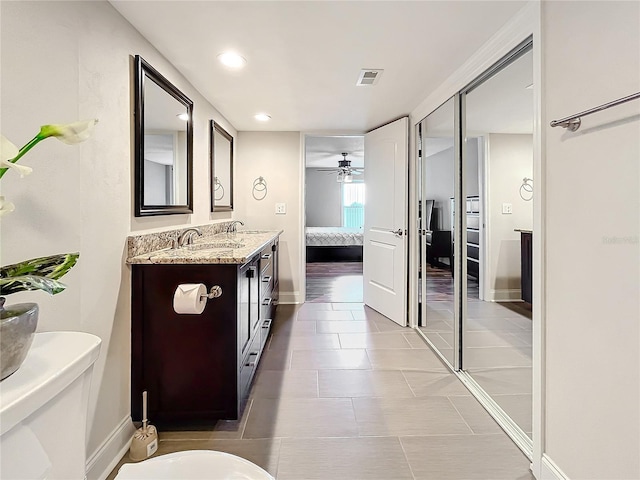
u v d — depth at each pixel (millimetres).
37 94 1061
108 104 1418
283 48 1854
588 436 1144
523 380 2154
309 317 3449
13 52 979
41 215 1077
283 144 3828
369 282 3740
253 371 2045
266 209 3859
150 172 1748
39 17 1065
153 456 1487
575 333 1195
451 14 1533
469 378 2182
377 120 3334
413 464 1456
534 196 1393
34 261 782
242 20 1578
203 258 1556
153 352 1591
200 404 1603
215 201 2918
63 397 738
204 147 2646
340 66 2080
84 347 829
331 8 1488
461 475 1396
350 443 1585
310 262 7367
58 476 728
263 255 2447
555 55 1276
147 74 1704
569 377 1227
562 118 1241
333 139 5195
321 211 9320
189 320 1587
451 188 3334
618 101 941
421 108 2816
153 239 1758
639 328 966
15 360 687
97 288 1346
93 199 1323
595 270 1104
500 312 2865
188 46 1821
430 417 1787
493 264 2912
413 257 3119
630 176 983
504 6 1472
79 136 734
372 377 2215
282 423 1729
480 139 2908
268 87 2430
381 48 1854
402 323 3174
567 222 1225
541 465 1357
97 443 1345
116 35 1477
